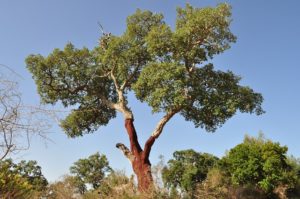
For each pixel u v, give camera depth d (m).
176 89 19.22
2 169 8.22
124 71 23.11
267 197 27.38
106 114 26.69
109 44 22.75
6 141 6.97
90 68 24.16
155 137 21.25
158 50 20.19
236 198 24.08
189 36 20.16
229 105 20.02
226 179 28.05
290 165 30.80
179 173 32.03
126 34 22.80
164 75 18.86
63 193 19.17
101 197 18.14
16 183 8.31
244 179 27.83
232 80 21.16
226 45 20.77
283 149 29.03
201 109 21.39
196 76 20.81
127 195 17.36
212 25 20.06
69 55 23.84
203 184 21.31
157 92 19.05
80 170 36.41
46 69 24.02
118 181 18.50
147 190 17.53
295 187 28.62
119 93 23.78
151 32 20.25
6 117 6.93
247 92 20.58
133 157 21.34
